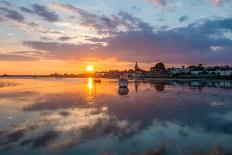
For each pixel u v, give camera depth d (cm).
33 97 5038
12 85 10800
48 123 2431
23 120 2580
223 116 2883
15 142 1808
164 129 2214
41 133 2053
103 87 8925
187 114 2992
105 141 1831
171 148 1684
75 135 1994
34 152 1606
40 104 3884
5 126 2305
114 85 10569
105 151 1628
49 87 9088
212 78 16038
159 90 7031
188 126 2341
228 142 1831
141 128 2250
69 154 1577
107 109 3359
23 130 2152
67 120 2584
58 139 1883
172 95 5512
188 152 1614
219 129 2233
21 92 6506
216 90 6962
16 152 1608
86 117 2758
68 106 3666
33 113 3017
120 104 3916
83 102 4172
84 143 1789
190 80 15300
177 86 8994
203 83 11281
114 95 5544
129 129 2206
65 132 2086
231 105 3850
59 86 9856
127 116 2830
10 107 3547
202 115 2933
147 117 2777
